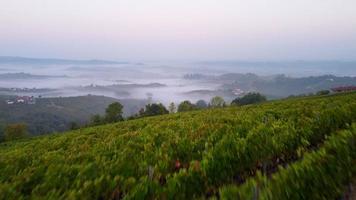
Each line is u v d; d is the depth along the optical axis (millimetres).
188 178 8047
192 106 112062
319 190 6660
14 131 95938
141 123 24891
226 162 9172
